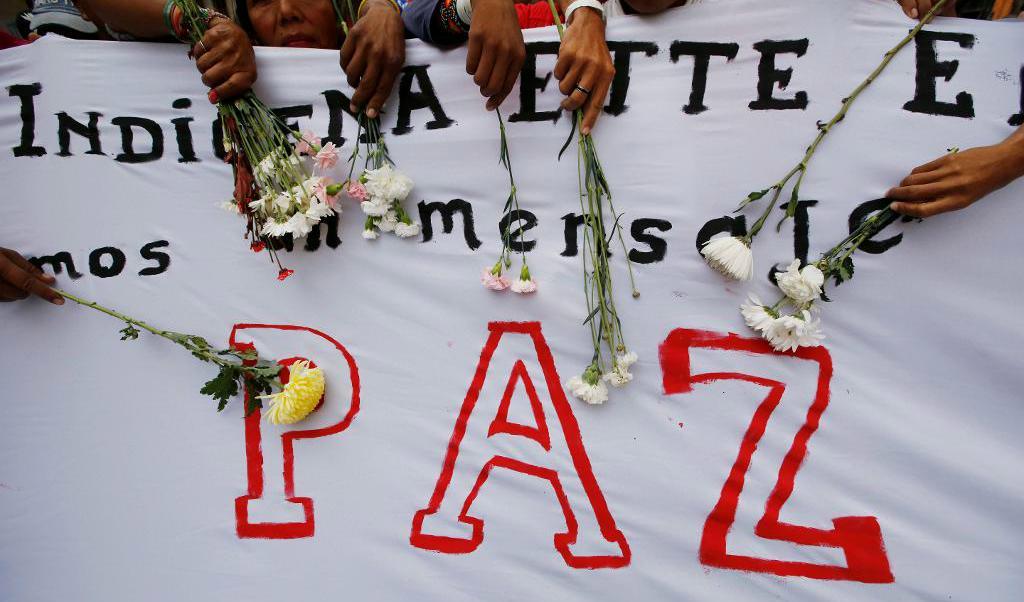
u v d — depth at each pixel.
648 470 1.37
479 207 1.39
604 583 1.38
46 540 1.51
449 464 1.43
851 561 1.32
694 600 1.36
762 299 1.33
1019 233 1.26
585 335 1.37
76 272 1.48
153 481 1.49
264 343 1.47
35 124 1.46
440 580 1.42
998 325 1.27
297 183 1.35
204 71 1.34
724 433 1.35
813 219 1.31
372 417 1.45
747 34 1.30
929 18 1.26
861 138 1.29
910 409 1.31
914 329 1.30
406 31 1.46
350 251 1.43
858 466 1.32
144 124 1.45
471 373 1.42
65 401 1.50
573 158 1.35
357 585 1.45
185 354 1.48
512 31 1.24
